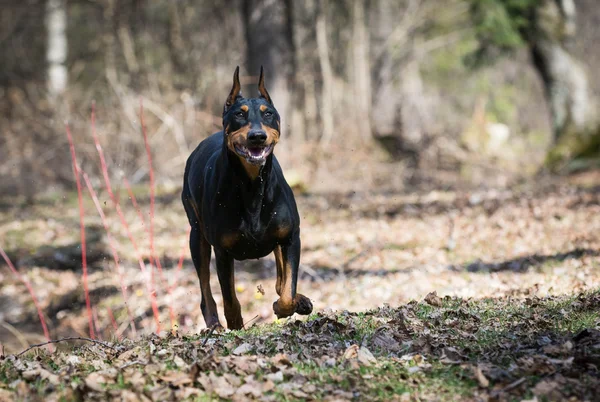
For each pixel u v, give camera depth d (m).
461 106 31.55
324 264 12.03
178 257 13.09
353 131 23.62
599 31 34.78
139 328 10.67
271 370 5.28
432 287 9.42
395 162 22.61
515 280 9.14
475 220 13.71
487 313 6.55
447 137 24.05
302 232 14.30
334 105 25.97
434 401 4.82
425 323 6.24
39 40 29.06
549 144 27.28
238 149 6.12
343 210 16.16
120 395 4.92
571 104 22.23
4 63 27.69
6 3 28.42
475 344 5.69
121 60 27.69
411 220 14.52
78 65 28.30
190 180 7.32
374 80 30.77
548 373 5.05
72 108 21.59
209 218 6.62
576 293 7.43
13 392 5.02
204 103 23.16
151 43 27.81
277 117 6.38
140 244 13.84
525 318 6.29
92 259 13.32
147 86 25.22
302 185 18.91
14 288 12.44
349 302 9.67
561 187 17.03
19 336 10.95
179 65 26.28
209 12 28.42
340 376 5.19
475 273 10.02
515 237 11.99
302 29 26.77
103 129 20.17
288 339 6.01
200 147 7.50
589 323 6.04
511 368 5.14
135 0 27.11
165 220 15.63
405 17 28.98
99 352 6.09
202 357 5.64
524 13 22.59
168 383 5.12
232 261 6.78
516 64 33.25
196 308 10.83
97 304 11.57
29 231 14.95
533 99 33.00
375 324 6.27
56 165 19.66
